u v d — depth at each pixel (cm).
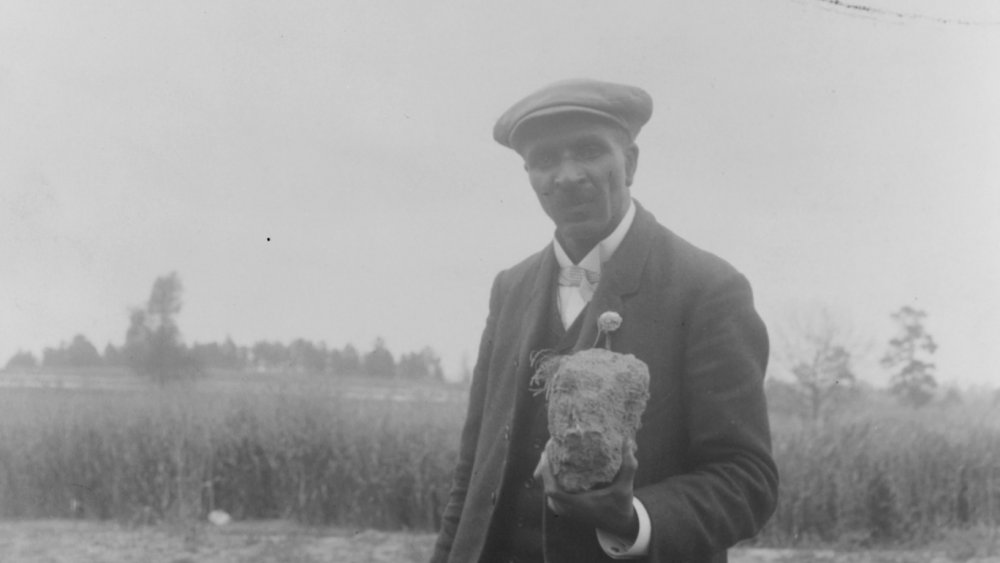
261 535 739
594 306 189
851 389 959
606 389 155
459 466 222
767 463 178
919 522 782
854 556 704
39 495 833
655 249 196
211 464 827
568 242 200
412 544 704
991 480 791
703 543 167
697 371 182
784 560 686
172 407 846
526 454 193
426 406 870
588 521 155
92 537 730
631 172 202
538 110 187
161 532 743
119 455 819
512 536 194
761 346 186
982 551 703
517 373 198
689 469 184
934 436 811
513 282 218
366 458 809
